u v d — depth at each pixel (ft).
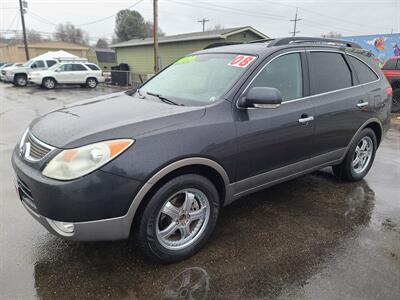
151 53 97.04
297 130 11.20
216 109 9.49
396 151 20.99
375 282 8.49
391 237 10.62
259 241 10.31
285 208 12.51
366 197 13.64
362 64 14.44
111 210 7.80
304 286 8.36
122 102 10.77
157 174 8.11
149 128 8.32
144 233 8.43
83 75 71.15
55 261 9.22
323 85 12.40
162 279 8.55
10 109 37.45
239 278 8.63
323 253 9.71
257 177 10.57
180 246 9.23
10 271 8.78
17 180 8.93
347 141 13.61
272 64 10.93
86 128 8.29
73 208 7.52
